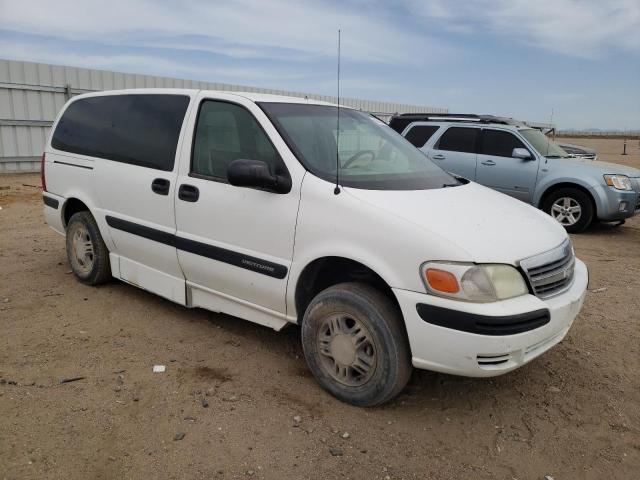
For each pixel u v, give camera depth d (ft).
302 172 11.38
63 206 17.66
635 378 12.73
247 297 12.55
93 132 16.74
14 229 26.48
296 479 8.82
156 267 14.76
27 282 17.92
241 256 12.19
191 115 13.76
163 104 14.71
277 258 11.62
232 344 13.67
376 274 10.85
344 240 10.50
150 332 14.24
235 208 12.25
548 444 10.11
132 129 15.34
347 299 10.53
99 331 14.20
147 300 16.48
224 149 12.91
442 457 9.59
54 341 13.50
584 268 12.30
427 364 9.82
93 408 10.57
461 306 9.29
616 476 9.27
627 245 27.32
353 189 10.97
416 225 9.90
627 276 21.15
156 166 14.30
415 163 13.88
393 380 10.23
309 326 11.26
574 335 15.07
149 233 14.38
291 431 10.06
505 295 9.55
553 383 12.39
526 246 10.28
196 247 13.14
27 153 46.50
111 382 11.59
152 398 11.00
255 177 11.18
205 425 10.13
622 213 29.43
